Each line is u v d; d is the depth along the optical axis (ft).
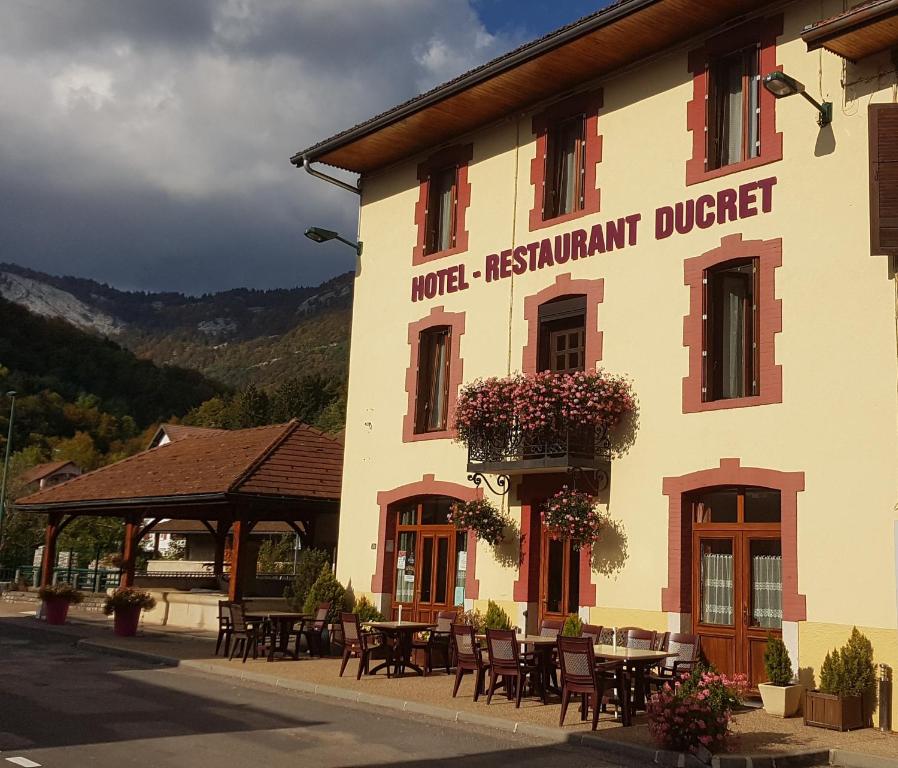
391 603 58.03
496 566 51.16
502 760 29.09
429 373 58.59
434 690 42.37
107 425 290.56
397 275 61.05
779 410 40.14
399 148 60.80
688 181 45.29
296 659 53.57
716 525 42.24
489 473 51.42
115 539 150.82
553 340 51.24
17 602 103.30
